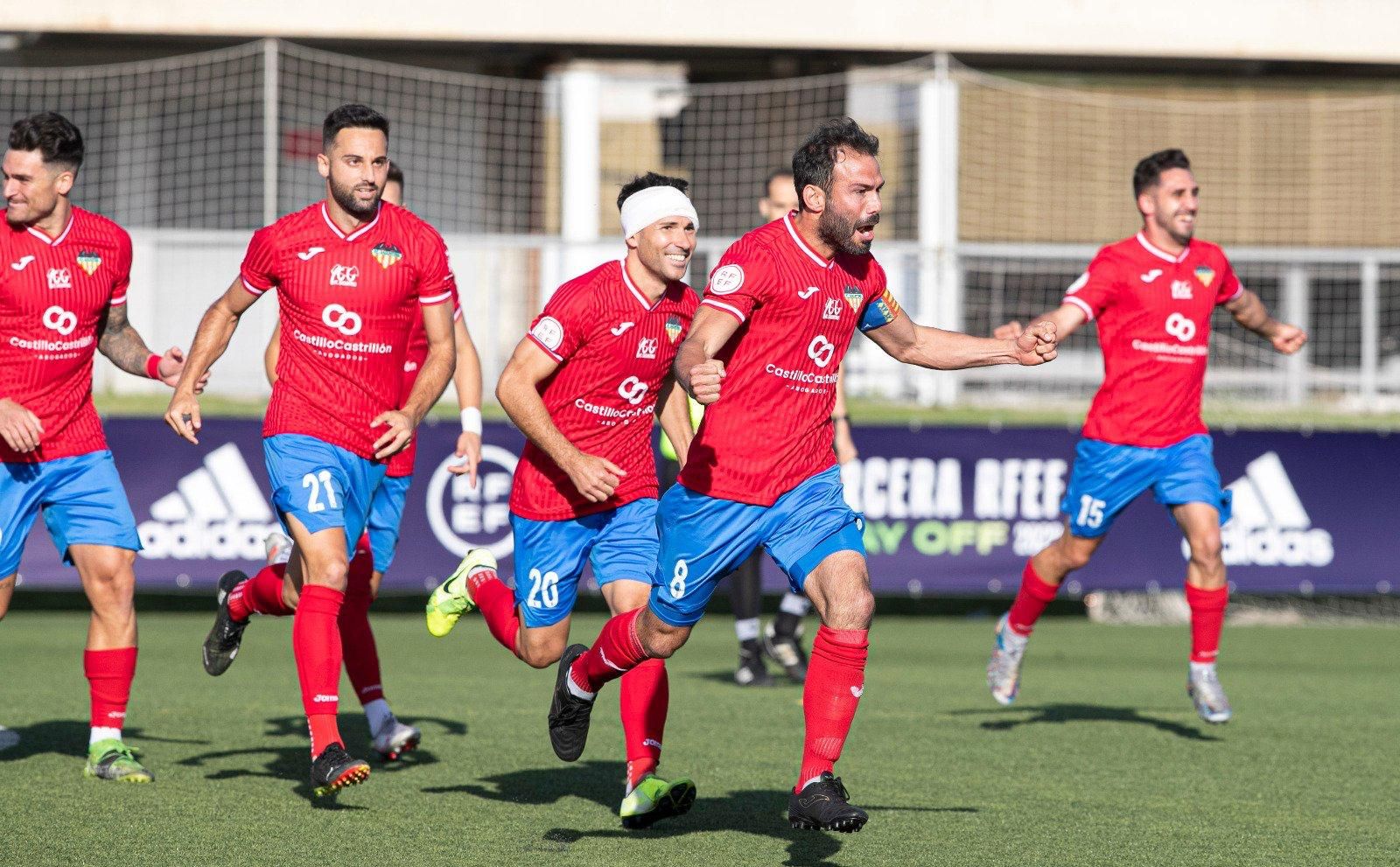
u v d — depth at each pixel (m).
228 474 36.31
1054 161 63.12
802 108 59.84
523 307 48.81
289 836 15.73
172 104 58.59
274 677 27.86
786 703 25.69
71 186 18.61
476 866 14.62
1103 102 59.34
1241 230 63.69
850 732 22.97
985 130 62.47
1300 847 16.09
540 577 17.45
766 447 15.05
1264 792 18.94
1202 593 22.61
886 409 44.22
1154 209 22.91
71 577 36.41
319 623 16.84
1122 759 21.08
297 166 58.81
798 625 28.25
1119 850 15.77
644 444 17.52
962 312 46.91
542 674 29.31
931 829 16.56
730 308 14.59
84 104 58.53
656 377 17.06
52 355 18.73
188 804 17.23
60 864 14.51
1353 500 38.00
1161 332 22.86
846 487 37.28
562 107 58.97
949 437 37.53
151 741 21.25
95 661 18.84
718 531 15.13
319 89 58.66
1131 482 23.05
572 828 16.31
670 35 59.00
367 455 18.02
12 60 58.44
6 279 18.31
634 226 16.45
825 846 15.63
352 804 17.34
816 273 14.91
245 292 17.86
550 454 16.00
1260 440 37.97
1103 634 38.66
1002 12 60.38
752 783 18.88
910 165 59.50
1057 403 46.62
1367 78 64.19
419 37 58.19
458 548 36.75
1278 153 63.75
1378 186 63.84
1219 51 61.50
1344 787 19.30
